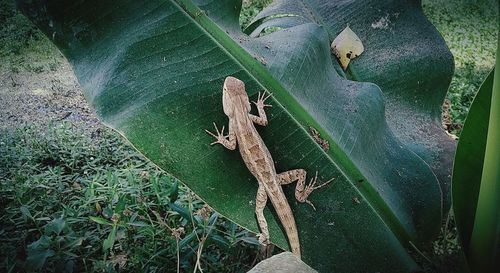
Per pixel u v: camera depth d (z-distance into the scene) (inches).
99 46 10.9
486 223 10.8
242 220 11.9
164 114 11.0
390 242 12.6
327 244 12.5
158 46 11.2
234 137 11.7
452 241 17.1
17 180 21.9
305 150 12.4
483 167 10.5
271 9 16.2
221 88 11.7
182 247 17.5
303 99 12.4
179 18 11.4
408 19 16.7
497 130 9.8
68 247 17.9
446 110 28.1
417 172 13.8
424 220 13.4
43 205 20.7
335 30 16.5
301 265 10.9
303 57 12.6
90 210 20.3
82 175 23.7
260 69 12.0
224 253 18.3
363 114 13.1
